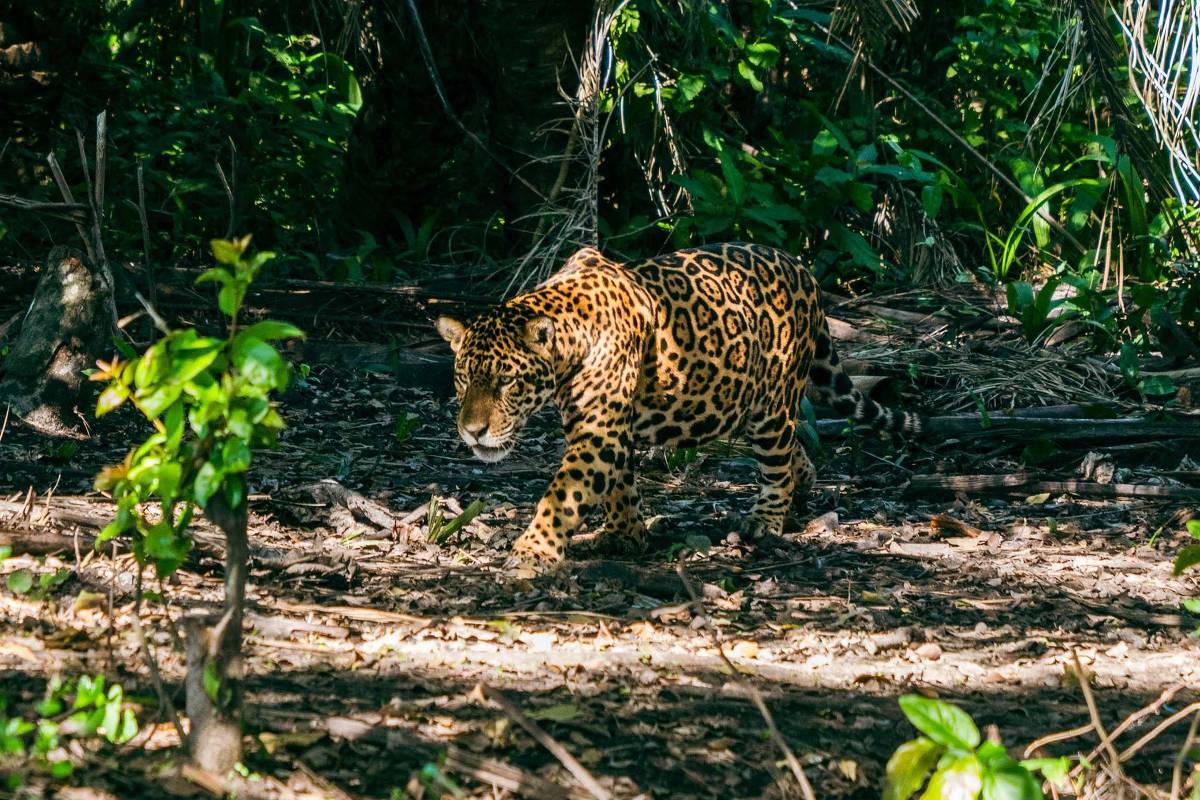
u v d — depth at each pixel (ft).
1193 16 39.86
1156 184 49.57
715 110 64.85
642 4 56.59
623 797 17.49
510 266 55.31
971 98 71.10
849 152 57.72
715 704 21.52
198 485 15.64
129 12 70.49
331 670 21.39
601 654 23.49
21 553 25.57
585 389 30.48
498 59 56.18
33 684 19.16
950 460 42.98
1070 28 51.31
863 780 18.95
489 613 25.76
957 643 26.13
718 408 33.22
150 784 16.11
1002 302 57.26
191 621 16.52
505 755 18.48
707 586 28.76
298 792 16.46
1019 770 15.33
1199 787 18.03
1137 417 45.16
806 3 68.03
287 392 46.47
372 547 30.55
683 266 33.04
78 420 39.68
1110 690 23.93
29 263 53.26
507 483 39.17
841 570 31.68
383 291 52.13
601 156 58.39
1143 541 35.53
